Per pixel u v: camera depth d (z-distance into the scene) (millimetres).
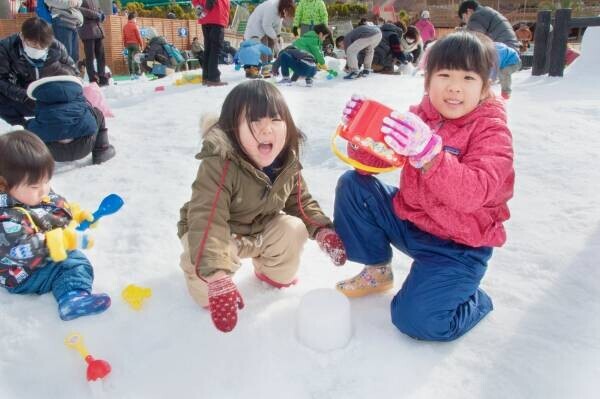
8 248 1780
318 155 3479
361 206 1723
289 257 1812
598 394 1332
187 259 1710
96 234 2357
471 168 1455
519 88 6195
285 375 1439
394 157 1490
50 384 1452
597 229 2207
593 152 3230
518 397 1343
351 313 1703
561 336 1562
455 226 1548
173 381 1437
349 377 1427
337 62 8438
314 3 7984
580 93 5590
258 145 1582
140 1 21688
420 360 1484
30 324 1679
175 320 1691
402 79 7254
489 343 1551
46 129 3242
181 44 16266
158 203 2721
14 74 3877
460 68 1484
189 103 5582
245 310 1733
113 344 1590
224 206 1600
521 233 2225
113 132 4387
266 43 8523
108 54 13328
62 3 5828
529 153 3287
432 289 1529
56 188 3014
